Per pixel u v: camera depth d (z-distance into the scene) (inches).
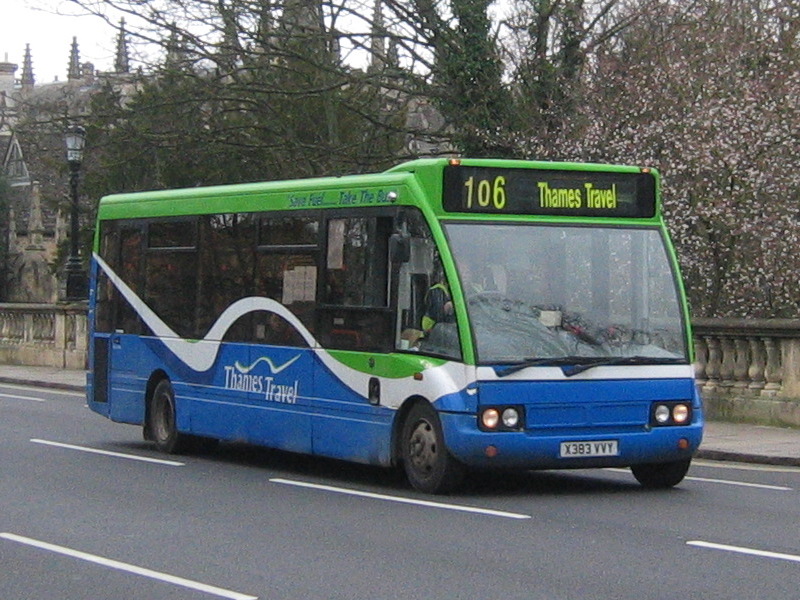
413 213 1289.4
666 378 1288.1
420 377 1263.5
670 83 2496.3
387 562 919.0
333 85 2994.6
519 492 1305.4
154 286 1707.7
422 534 1039.0
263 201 1514.5
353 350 1359.5
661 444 1279.5
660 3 2797.7
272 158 3248.0
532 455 1233.4
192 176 3649.1
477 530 1058.7
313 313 1419.8
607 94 2628.0
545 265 1274.6
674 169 2381.9
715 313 2393.0
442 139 3063.5
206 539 1019.3
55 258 6176.2
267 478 1423.5
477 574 873.5
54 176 5625.0
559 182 1296.8
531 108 2849.4
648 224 1328.7
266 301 1498.5
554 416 1242.6
